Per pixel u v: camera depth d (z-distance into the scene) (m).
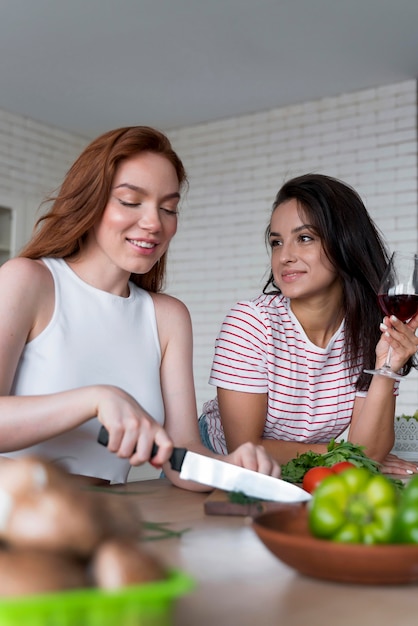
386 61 5.07
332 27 4.55
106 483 1.51
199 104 5.91
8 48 4.91
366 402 1.95
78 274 1.58
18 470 0.53
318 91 5.66
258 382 2.00
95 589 0.48
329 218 1.97
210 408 2.26
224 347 2.04
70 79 5.38
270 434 2.10
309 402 2.06
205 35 4.66
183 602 0.67
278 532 0.75
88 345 1.54
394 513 0.75
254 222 6.09
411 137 5.41
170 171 1.51
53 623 0.45
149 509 1.18
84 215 1.51
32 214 6.19
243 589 0.72
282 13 4.38
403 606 0.67
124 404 1.14
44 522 0.50
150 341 1.65
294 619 0.63
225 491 1.25
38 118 6.21
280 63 5.10
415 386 5.22
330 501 0.78
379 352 1.97
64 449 1.46
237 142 6.20
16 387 1.47
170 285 6.48
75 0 4.26
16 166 6.09
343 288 2.06
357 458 1.52
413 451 2.34
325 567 0.72
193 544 0.92
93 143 1.53
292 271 2.00
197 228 6.38
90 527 0.51
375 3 4.25
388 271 1.86
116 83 5.45
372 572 0.71
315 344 2.08
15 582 0.46
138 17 4.45
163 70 5.21
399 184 5.43
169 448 1.12
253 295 6.05
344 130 5.70
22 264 1.49
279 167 5.99
